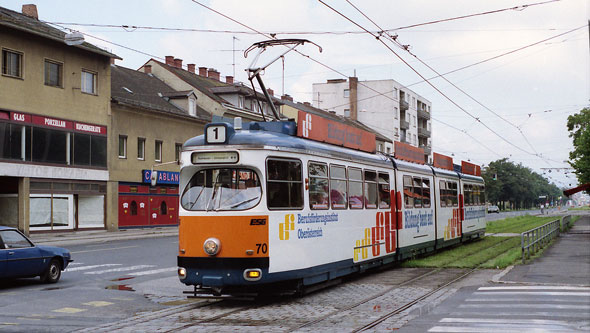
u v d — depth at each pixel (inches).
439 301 452.4
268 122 505.4
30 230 1272.1
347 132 592.1
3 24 1203.2
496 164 5285.4
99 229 1460.4
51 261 585.6
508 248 929.5
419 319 382.3
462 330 342.3
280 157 462.6
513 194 5339.6
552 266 665.0
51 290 542.9
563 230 1459.2
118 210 1521.9
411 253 741.3
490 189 5054.1
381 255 630.5
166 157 1707.7
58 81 1363.2
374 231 614.5
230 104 2041.1
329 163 526.3
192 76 2188.7
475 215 1101.7
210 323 380.5
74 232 1381.6
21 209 1255.5
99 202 1469.0
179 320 393.1
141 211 1604.3
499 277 574.6
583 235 1293.1
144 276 639.1
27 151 1268.5
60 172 1342.3
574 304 418.6
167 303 476.7
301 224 476.1
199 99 2005.4
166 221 1705.2
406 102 3491.6
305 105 2923.2
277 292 462.3
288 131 495.8
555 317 372.8
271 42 633.0
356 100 3319.4
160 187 1685.5
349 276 617.6
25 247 559.8
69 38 1038.4
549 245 990.4
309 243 485.1
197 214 451.5
